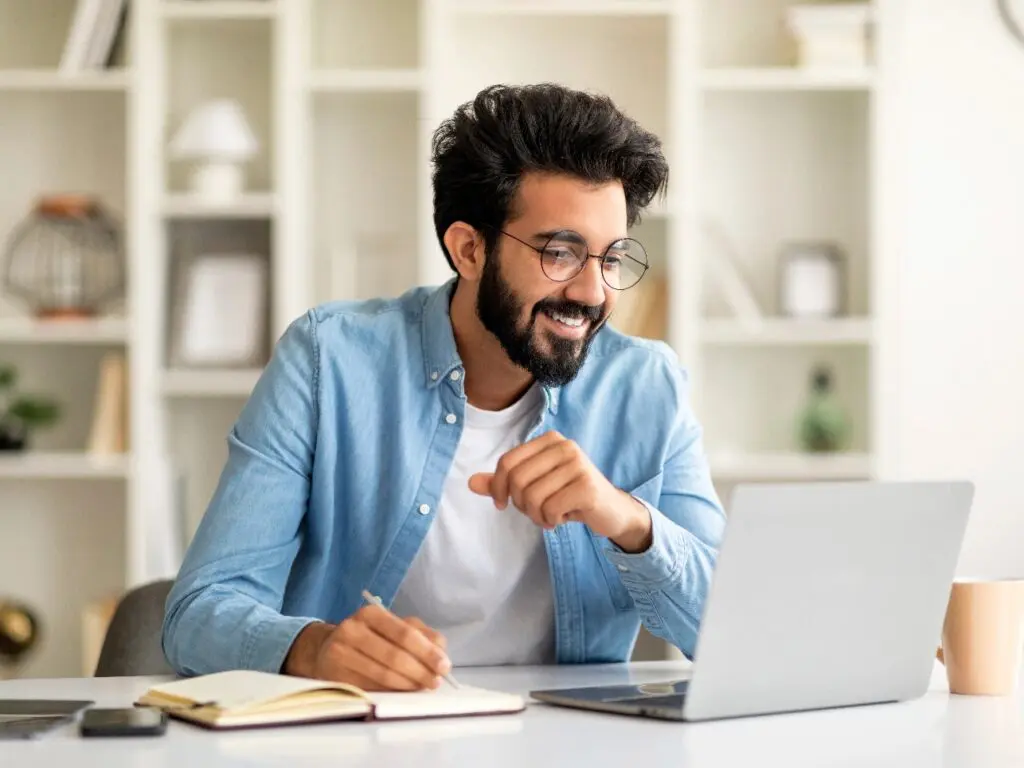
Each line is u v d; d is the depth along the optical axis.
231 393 3.39
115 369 3.42
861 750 1.05
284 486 1.65
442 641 1.31
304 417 1.70
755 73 3.35
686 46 3.34
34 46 3.62
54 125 3.61
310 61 3.49
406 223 3.57
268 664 1.36
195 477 3.58
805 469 3.34
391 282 3.54
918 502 1.27
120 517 3.63
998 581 1.37
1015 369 3.56
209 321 3.45
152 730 1.09
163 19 3.45
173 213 3.38
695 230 3.34
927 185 3.57
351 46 3.60
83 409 3.61
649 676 1.54
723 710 1.18
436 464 1.74
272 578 1.62
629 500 1.46
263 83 3.58
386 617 1.28
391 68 3.60
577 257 1.57
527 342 1.59
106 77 3.38
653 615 1.57
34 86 3.39
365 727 1.13
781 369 3.57
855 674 1.27
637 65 3.55
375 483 1.74
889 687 1.30
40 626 3.55
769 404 3.57
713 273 3.45
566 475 1.37
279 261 3.36
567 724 1.16
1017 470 3.55
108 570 3.63
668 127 3.53
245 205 3.37
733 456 3.44
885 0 3.35
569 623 1.74
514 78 3.56
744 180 3.56
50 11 3.62
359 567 1.75
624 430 1.80
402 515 1.72
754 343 3.53
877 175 3.35
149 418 3.36
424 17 3.36
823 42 3.37
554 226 1.55
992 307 3.56
